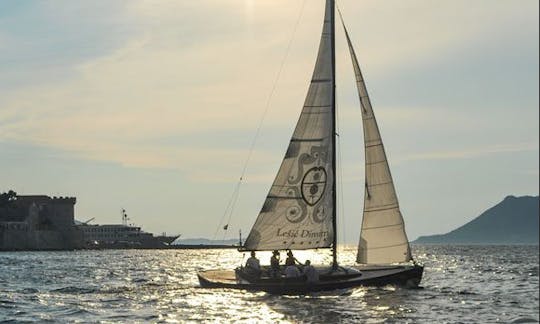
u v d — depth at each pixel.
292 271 65.12
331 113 69.88
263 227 70.00
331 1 69.94
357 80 69.06
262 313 56.03
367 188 68.06
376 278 65.88
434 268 151.12
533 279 109.00
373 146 68.06
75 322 52.38
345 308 58.28
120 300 66.62
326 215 69.06
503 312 59.28
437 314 56.91
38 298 69.44
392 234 67.50
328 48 70.00
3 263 179.50
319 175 69.56
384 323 52.38
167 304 62.38
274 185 70.25
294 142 70.12
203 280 69.94
